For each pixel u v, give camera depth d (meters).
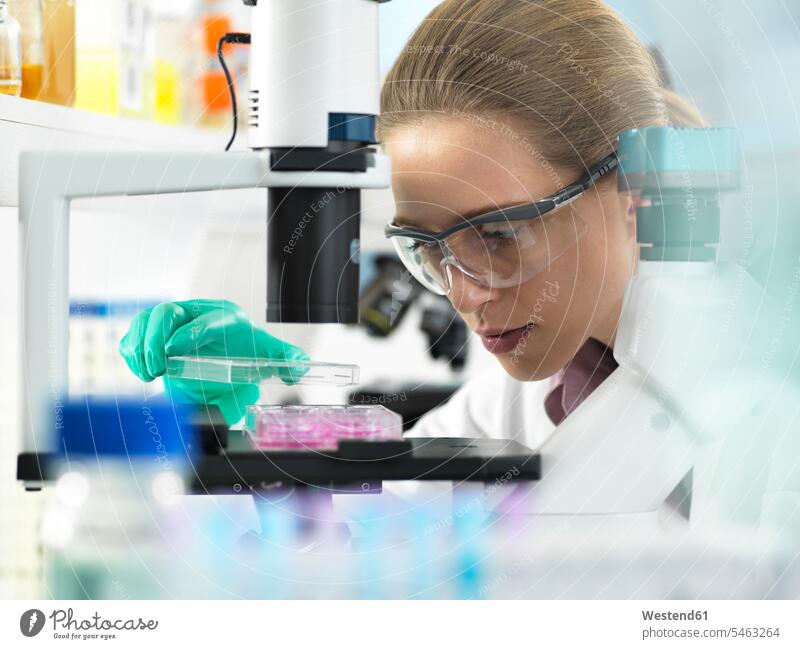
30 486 0.75
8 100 0.89
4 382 1.11
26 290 0.74
